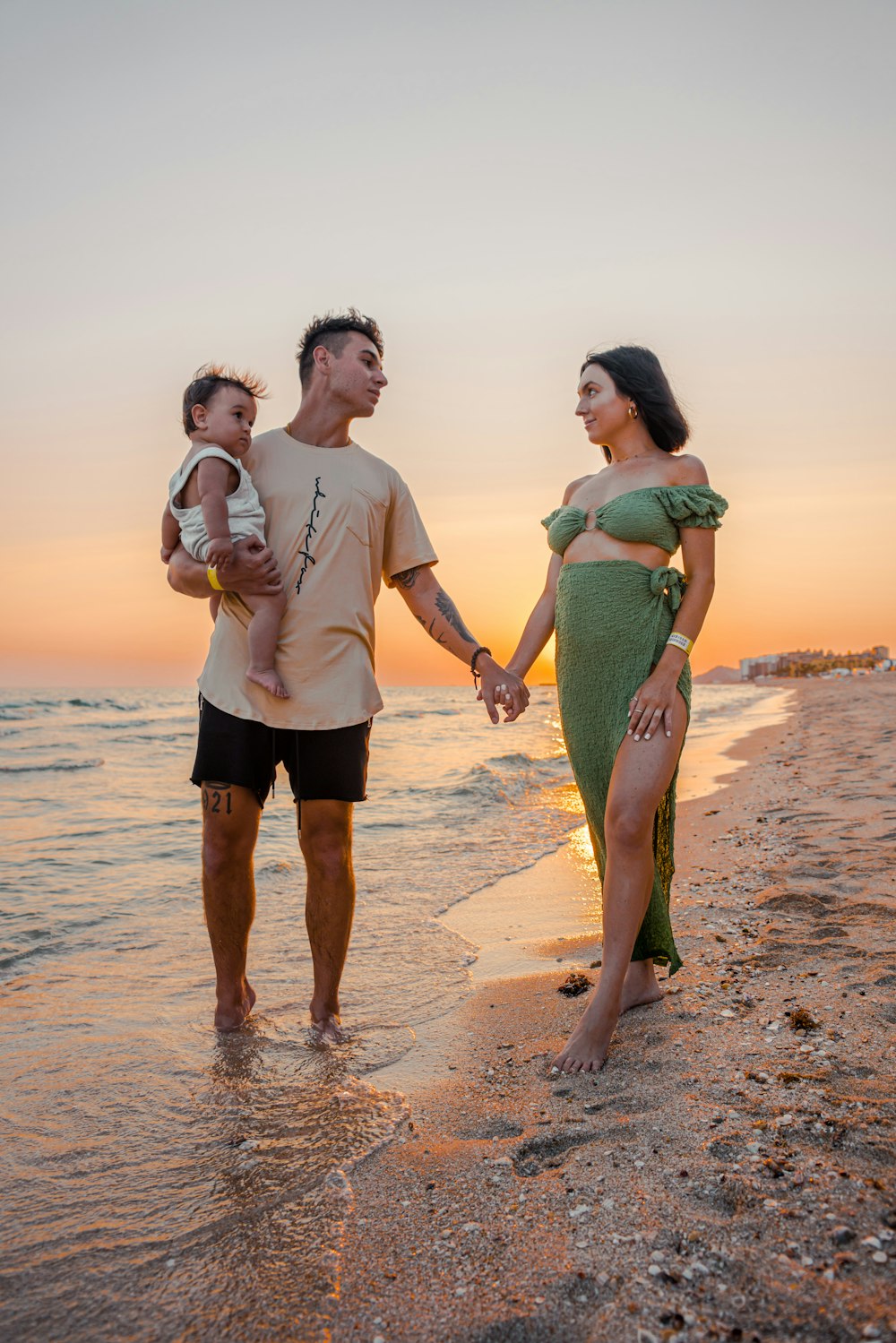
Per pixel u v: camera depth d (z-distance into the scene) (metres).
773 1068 2.36
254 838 3.12
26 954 4.21
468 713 33.44
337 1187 2.01
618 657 2.90
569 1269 1.63
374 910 4.78
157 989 3.65
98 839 7.52
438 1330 1.53
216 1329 1.58
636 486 3.03
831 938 3.48
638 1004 3.00
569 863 6.07
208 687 3.05
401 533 3.32
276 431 3.22
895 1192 1.74
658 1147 2.01
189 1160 2.21
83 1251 1.84
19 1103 2.56
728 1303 1.50
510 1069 2.67
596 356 3.21
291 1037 3.04
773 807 7.01
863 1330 1.40
